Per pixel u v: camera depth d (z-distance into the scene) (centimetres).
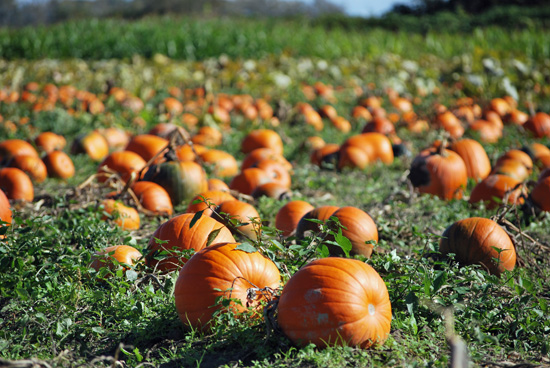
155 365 248
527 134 605
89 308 279
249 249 262
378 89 945
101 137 575
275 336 251
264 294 261
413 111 812
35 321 267
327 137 662
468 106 765
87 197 386
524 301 269
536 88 880
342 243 271
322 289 244
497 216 323
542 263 332
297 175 511
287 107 757
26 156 483
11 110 727
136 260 298
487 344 257
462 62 989
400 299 275
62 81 994
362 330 242
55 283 287
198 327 262
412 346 251
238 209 349
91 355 257
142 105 801
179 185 423
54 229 323
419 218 391
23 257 307
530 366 241
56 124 675
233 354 250
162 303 280
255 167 470
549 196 382
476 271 288
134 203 395
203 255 265
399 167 543
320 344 243
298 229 338
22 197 418
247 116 754
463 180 448
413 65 1074
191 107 770
